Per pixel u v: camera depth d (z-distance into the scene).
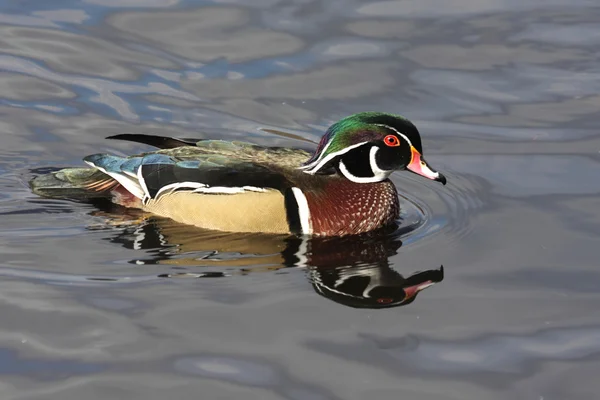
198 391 9.94
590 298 11.68
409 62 17.53
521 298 11.73
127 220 13.80
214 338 10.80
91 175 14.58
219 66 17.48
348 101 16.64
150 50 17.89
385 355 10.60
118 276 12.08
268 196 13.42
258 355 10.52
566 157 15.21
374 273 12.41
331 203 13.55
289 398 9.85
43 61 17.55
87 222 13.66
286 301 11.59
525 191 14.43
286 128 16.02
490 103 16.59
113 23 18.59
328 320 11.21
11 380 10.07
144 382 10.06
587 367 10.43
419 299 11.74
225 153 14.00
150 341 10.73
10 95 16.73
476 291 11.91
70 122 16.16
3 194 14.34
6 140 15.69
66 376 10.14
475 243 13.15
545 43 17.97
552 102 16.53
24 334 10.81
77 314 11.20
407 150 13.75
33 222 13.58
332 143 13.80
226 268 12.41
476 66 17.42
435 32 18.33
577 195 14.20
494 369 10.41
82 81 17.12
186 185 13.70
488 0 19.28
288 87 17.00
